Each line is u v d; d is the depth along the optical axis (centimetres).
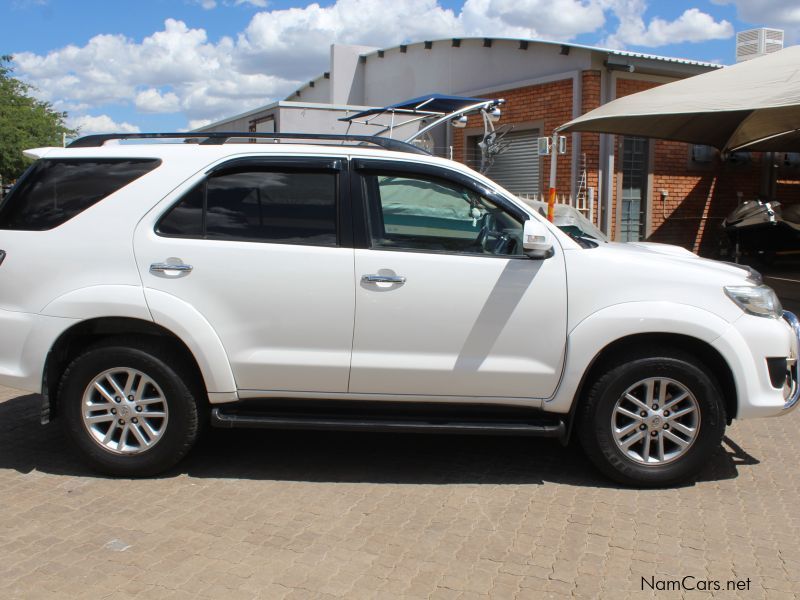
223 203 434
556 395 434
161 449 438
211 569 341
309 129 1338
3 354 433
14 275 431
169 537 371
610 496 432
